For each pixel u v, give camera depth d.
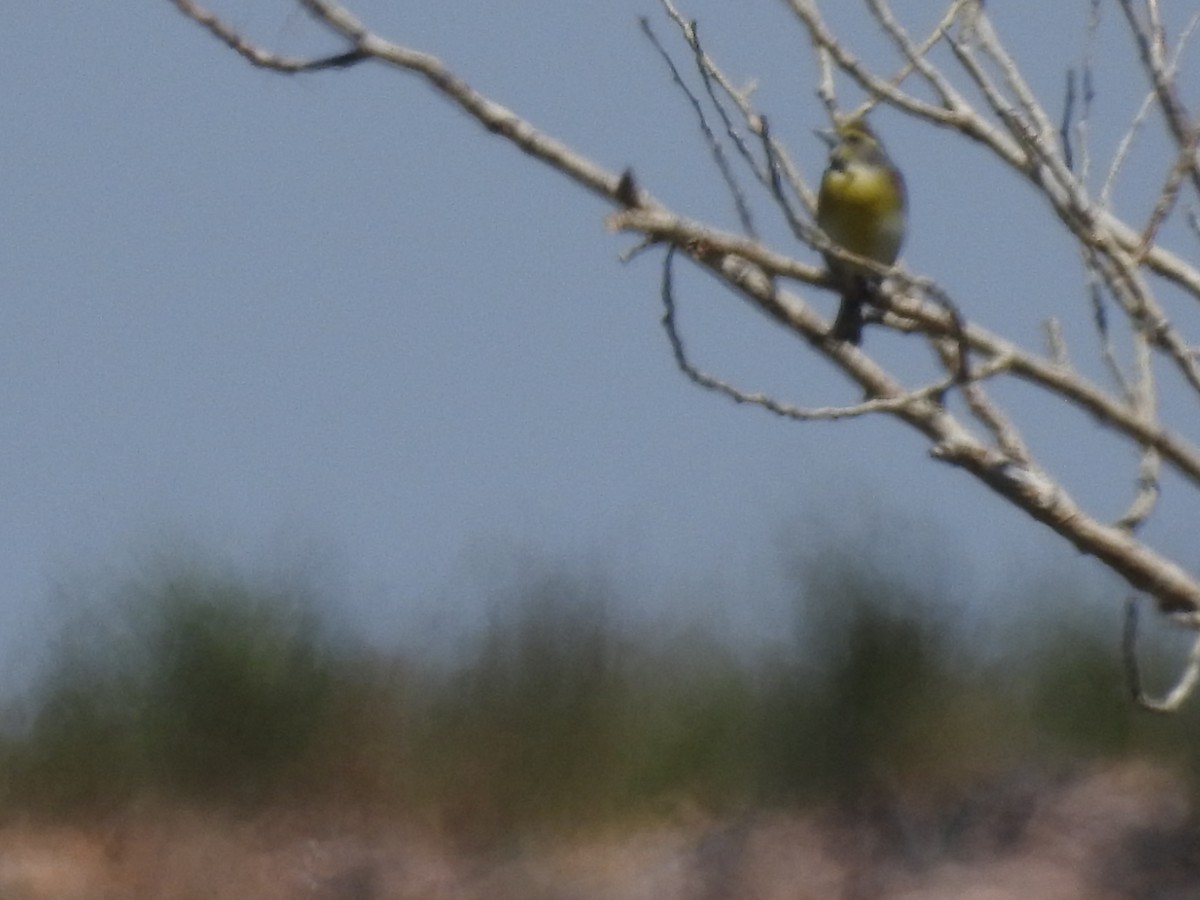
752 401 5.49
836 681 14.77
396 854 14.54
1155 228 5.65
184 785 15.29
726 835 13.84
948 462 5.57
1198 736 13.43
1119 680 14.18
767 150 5.59
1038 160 5.64
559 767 14.98
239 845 14.64
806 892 12.88
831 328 5.81
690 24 5.76
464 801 15.01
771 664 15.27
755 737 14.81
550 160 5.95
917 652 14.77
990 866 12.52
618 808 14.75
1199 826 12.52
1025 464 5.61
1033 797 13.26
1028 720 14.52
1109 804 13.05
